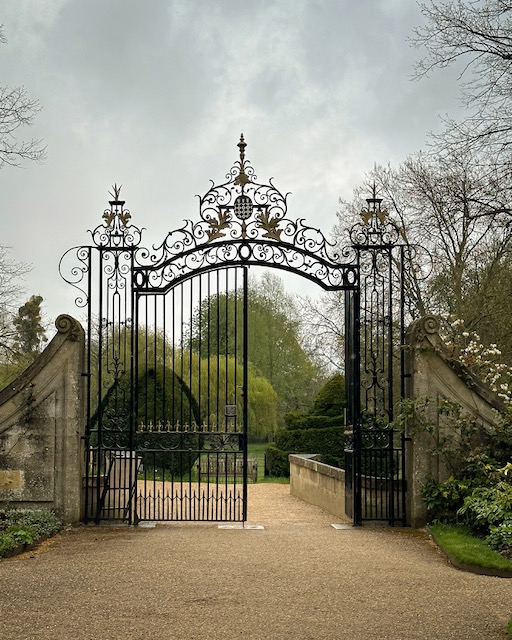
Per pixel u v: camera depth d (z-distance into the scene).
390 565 7.64
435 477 10.16
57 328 10.06
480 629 5.45
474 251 18.70
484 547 8.12
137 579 6.79
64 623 5.51
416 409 10.03
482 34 12.78
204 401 19.97
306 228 10.55
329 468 12.88
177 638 5.22
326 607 5.97
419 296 19.36
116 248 10.39
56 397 10.05
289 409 33.31
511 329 17.08
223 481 19.70
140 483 16.45
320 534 9.63
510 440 9.95
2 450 10.00
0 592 6.30
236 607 5.93
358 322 10.54
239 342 27.22
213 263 10.44
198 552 8.15
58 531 9.55
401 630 5.42
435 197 19.14
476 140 13.53
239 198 10.54
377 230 11.64
